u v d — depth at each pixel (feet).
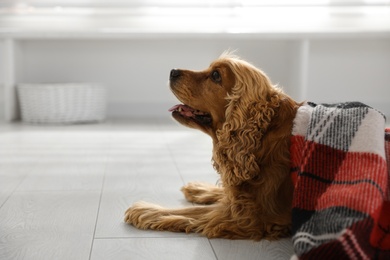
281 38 13.01
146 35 12.98
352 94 14.94
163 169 7.55
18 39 13.41
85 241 4.45
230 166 4.77
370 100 14.96
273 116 4.70
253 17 14.70
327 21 14.82
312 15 14.75
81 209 5.46
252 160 4.64
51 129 11.73
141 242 4.45
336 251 3.36
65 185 6.52
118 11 14.47
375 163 3.86
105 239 4.51
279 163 4.61
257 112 4.69
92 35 12.98
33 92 12.62
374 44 14.73
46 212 5.33
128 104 14.47
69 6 14.30
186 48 14.44
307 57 13.15
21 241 4.44
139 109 14.52
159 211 4.93
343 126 4.22
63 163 7.92
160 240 4.50
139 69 14.42
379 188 3.64
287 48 14.46
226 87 4.98
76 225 4.91
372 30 13.12
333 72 14.84
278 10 14.65
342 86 14.90
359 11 14.73
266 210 4.64
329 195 3.78
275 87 4.93
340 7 14.67
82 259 4.03
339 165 4.06
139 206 5.00
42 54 14.15
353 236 3.34
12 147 9.27
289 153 4.59
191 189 5.92
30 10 14.23
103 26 14.53
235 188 4.75
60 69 14.26
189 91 5.19
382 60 14.82
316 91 14.90
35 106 12.67
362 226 3.39
